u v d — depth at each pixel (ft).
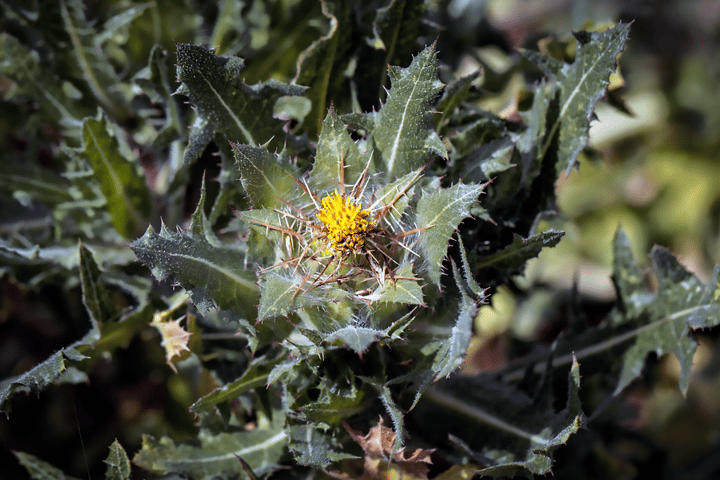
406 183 1.57
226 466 1.64
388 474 1.60
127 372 1.91
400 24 1.72
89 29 1.80
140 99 1.87
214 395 1.58
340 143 1.58
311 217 1.58
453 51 2.03
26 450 1.90
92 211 1.79
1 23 1.85
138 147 1.88
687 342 1.69
